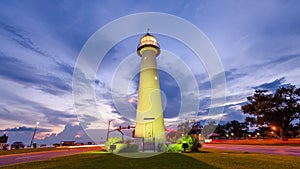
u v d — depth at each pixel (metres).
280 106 41.56
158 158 9.65
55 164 7.63
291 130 46.59
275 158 9.03
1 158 11.58
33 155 14.12
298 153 12.70
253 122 45.69
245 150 16.84
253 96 46.41
